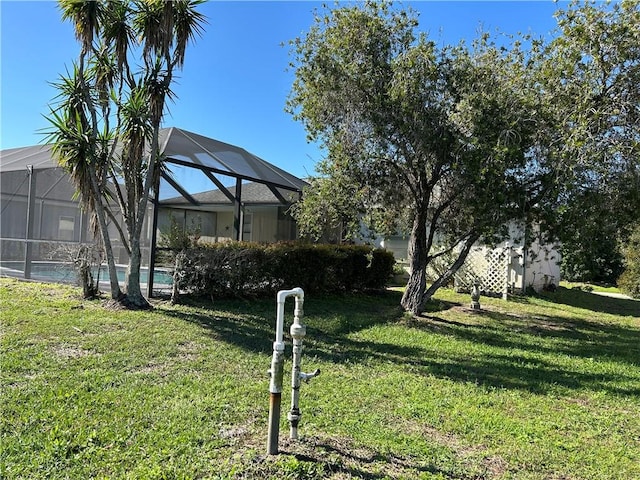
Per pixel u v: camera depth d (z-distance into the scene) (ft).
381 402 14.11
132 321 22.79
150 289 30.17
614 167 22.74
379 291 44.47
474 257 46.96
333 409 13.12
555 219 24.36
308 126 30.30
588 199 23.13
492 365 19.88
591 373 19.36
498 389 16.34
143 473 8.91
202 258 29.99
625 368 20.56
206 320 24.67
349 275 40.11
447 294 45.52
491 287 45.96
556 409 14.58
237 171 37.50
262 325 24.80
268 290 34.40
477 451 11.12
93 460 9.41
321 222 33.73
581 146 20.80
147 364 16.44
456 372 18.22
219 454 9.91
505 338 26.63
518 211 25.32
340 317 28.94
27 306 24.77
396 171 29.78
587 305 46.91
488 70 25.34
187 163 32.96
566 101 22.72
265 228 41.22
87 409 11.93
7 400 12.23
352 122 27.71
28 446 9.79
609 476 10.21
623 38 21.52
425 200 31.14
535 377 18.31
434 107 26.50
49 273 35.76
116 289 26.27
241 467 9.32
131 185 26.94
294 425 10.69
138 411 11.98
